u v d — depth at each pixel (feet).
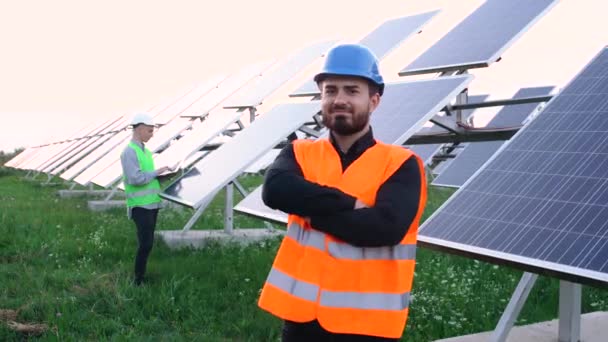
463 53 25.25
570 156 14.85
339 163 10.69
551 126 16.42
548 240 12.83
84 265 29.45
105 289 24.86
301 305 10.39
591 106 16.10
